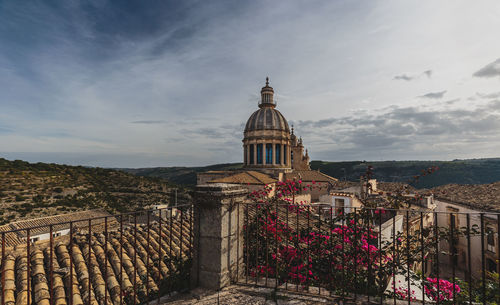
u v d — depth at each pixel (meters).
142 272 6.59
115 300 5.50
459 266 22.33
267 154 37.34
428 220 20.75
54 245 7.35
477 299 4.62
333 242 5.47
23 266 6.01
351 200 14.27
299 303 4.19
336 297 4.36
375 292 4.61
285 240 5.81
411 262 4.70
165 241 8.48
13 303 4.78
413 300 4.35
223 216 4.59
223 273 4.59
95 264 6.66
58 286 5.46
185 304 4.22
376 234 6.85
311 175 34.78
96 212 31.72
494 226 18.97
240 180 27.06
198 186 4.82
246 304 4.14
